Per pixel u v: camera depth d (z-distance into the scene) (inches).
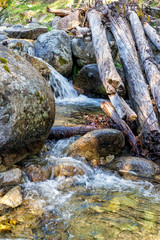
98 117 179.6
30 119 98.9
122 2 300.5
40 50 266.7
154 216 82.0
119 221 78.7
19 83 93.5
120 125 149.6
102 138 125.4
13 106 89.3
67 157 124.6
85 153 126.1
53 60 262.5
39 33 302.8
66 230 73.7
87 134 127.9
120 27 251.3
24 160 114.5
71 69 282.5
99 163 125.9
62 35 279.3
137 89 165.5
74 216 81.1
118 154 135.4
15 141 93.5
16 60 103.9
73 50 284.4
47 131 114.6
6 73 90.0
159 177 111.6
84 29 279.7
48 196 93.5
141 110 149.8
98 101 243.8
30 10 481.7
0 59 93.0
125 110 143.9
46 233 71.9
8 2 528.4
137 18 281.1
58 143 141.1
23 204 86.1
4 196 86.5
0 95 85.4
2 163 94.5
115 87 161.5
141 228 75.1
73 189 100.7
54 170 110.1
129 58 202.4
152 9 339.9
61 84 250.8
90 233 72.4
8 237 68.9
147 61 209.9
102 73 181.6
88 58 280.2
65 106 215.2
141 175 114.0
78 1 452.1
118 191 100.2
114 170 119.5
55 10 340.8
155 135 133.2
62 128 146.6
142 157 132.7
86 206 87.6
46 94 109.5
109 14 277.4
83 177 110.1
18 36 293.3
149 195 97.0
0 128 87.1
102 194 97.3
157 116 158.4
